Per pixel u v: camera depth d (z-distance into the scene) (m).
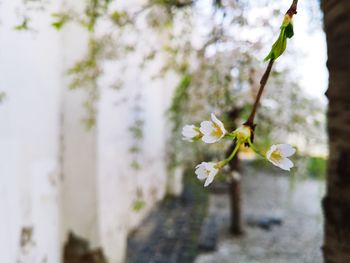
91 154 3.41
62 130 3.28
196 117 3.49
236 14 1.73
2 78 1.98
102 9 1.99
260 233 5.38
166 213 6.44
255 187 8.56
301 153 3.97
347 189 0.90
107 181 3.75
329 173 0.96
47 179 2.64
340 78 0.89
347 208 0.90
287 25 0.62
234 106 3.13
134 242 4.93
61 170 3.27
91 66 2.36
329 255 0.95
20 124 2.22
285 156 0.62
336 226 0.93
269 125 3.64
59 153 2.97
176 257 4.45
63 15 2.09
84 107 3.23
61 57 3.07
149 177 6.34
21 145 2.23
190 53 2.54
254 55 1.88
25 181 2.29
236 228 5.25
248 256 4.50
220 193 7.79
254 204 7.13
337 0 0.88
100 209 3.50
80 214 3.45
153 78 2.94
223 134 0.64
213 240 4.87
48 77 2.67
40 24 2.43
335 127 0.92
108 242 3.75
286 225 5.79
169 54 2.71
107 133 3.75
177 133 4.98
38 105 2.50
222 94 2.46
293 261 4.33
